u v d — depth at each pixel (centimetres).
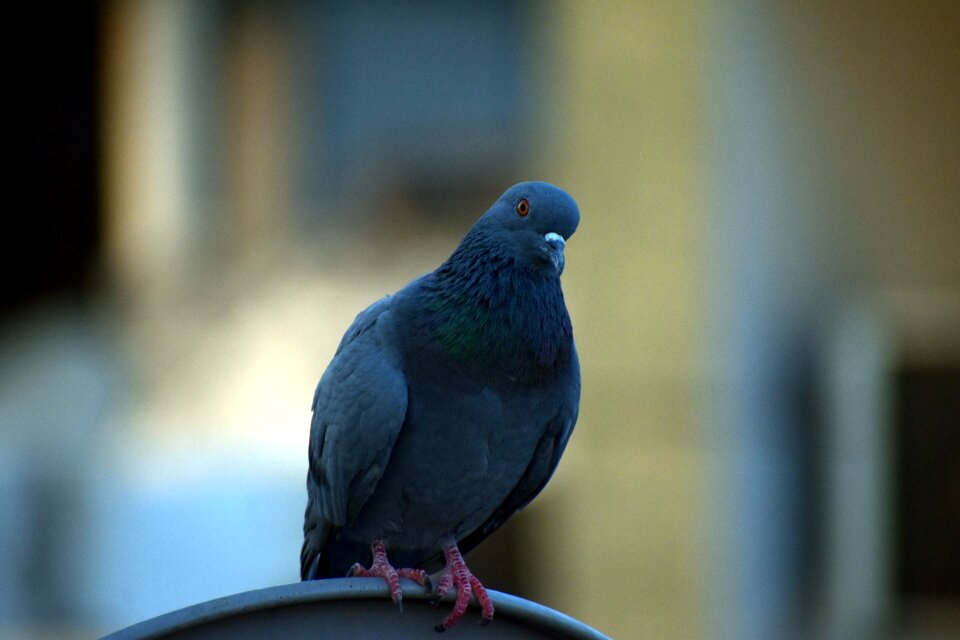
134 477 1508
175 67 1650
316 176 1667
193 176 1655
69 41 1634
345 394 642
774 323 1493
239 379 1578
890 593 1474
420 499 656
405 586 535
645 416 1470
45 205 1639
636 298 1470
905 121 1507
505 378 632
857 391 1484
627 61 1470
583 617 1470
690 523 1461
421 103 1666
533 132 1636
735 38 1486
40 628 1452
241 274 1634
